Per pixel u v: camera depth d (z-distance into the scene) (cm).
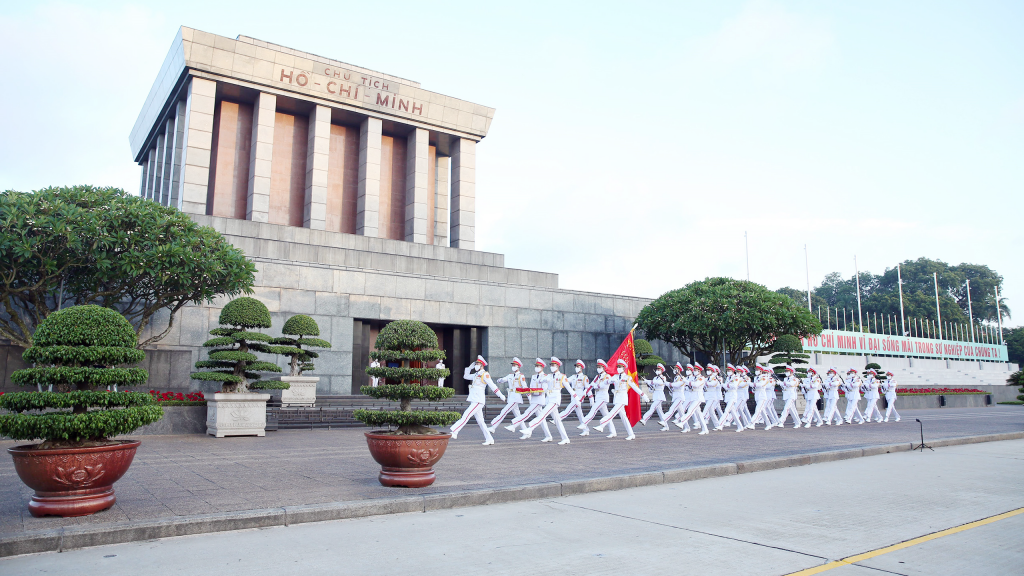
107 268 1942
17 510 752
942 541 685
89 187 2025
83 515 719
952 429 2186
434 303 3181
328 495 859
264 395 1753
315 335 2317
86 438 755
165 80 3706
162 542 668
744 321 3266
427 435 921
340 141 3931
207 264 2050
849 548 653
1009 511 845
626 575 557
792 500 921
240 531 718
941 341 6391
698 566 586
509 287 3416
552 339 3509
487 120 4150
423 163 3959
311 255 3112
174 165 3559
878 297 9500
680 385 2156
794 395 2325
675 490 1011
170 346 2528
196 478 1002
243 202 3619
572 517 801
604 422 1791
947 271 10275
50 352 756
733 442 1691
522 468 1150
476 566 583
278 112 3775
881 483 1080
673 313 3419
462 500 869
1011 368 6831
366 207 3725
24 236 1778
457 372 3303
